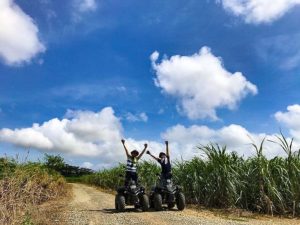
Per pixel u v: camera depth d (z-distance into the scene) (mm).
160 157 15008
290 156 13602
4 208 8680
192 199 17156
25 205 10391
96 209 15758
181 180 17891
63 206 16953
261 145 14219
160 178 14945
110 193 30203
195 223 10953
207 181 16172
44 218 11484
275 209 13414
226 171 15031
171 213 13578
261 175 14000
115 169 35000
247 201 14664
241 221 11578
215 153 15867
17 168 10250
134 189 14734
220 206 15523
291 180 13312
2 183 9289
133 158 15227
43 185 19188
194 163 17531
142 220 11734
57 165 45656
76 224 11312
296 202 13188
